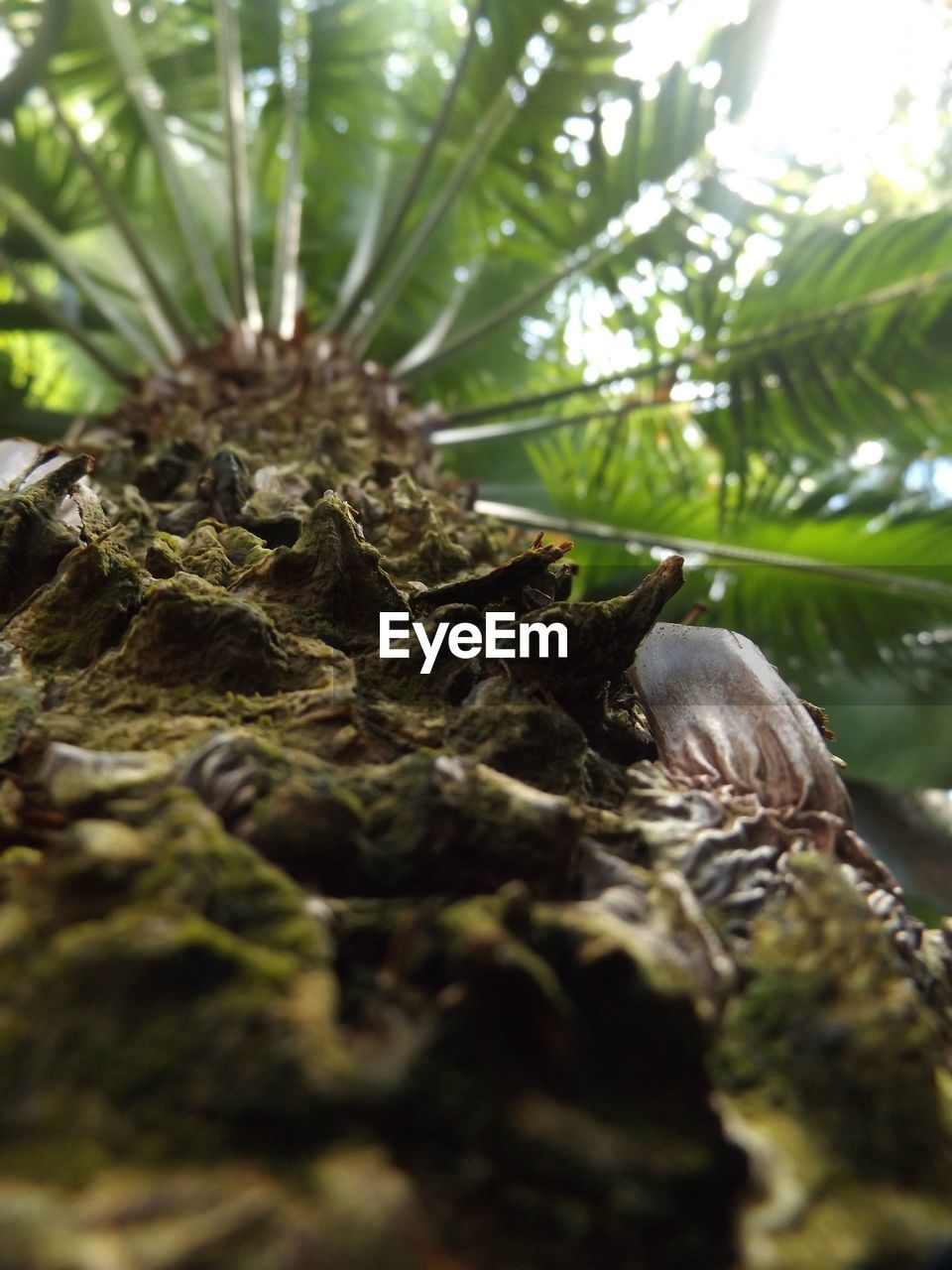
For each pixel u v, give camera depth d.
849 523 0.42
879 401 0.43
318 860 0.10
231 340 0.34
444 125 0.46
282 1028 0.08
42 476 0.19
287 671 0.14
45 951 0.08
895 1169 0.09
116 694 0.13
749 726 0.15
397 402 0.33
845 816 0.14
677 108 0.45
